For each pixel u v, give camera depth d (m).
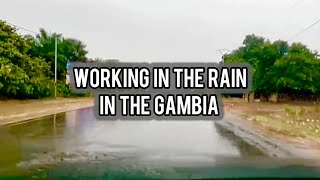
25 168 9.27
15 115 27.47
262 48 46.16
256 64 46.47
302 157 11.19
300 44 43.44
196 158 10.84
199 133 17.70
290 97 47.88
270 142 14.64
